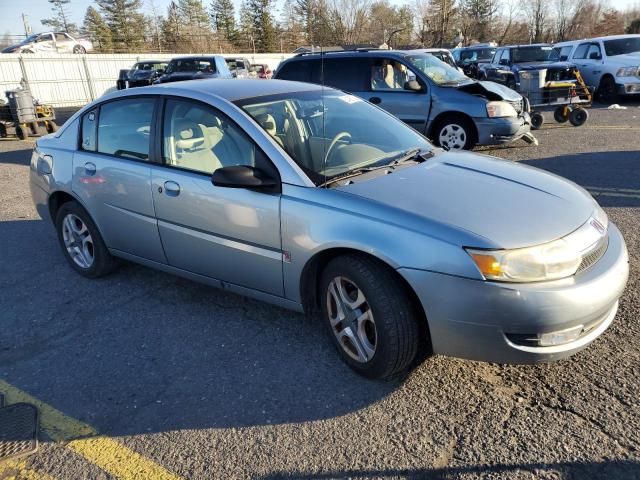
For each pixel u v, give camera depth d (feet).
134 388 9.95
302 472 7.80
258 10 201.16
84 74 91.61
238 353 10.91
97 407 9.46
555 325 8.15
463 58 83.66
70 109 84.12
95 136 13.89
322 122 12.00
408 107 29.37
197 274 12.18
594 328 8.87
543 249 8.30
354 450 8.15
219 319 12.35
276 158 10.36
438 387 9.48
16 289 14.57
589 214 9.52
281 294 10.71
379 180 10.18
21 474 8.01
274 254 10.40
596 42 52.60
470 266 8.20
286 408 9.17
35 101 45.85
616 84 49.19
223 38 222.69
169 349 11.19
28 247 17.93
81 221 14.51
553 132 35.99
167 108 12.25
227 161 11.07
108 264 14.55
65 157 14.39
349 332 9.77
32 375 10.52
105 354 11.14
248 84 12.80
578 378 9.47
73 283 14.79
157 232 12.43
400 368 9.36
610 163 25.43
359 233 9.05
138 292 13.98
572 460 7.70
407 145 12.39
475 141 28.50
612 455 7.74
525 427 8.40
